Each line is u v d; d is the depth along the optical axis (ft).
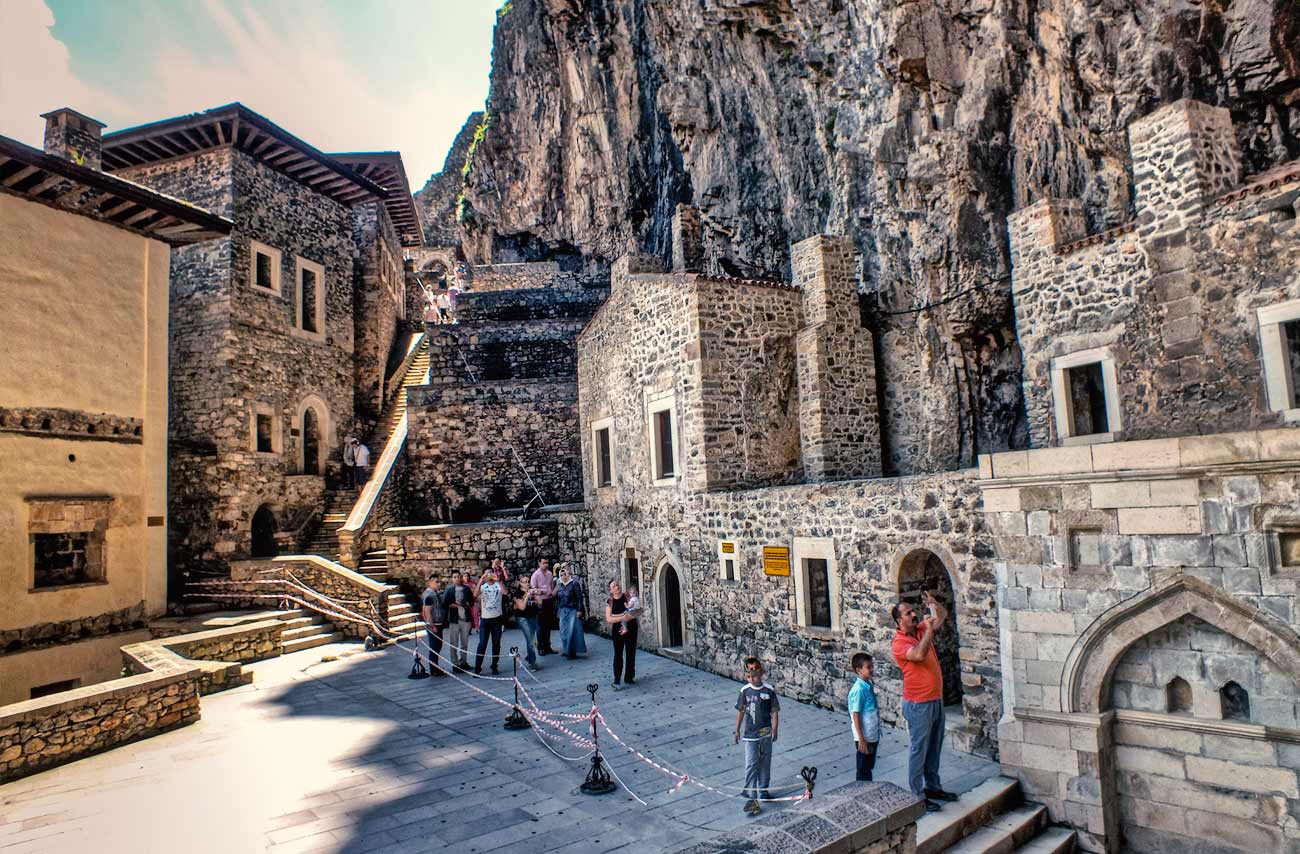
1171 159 35.99
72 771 29.04
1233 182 36.11
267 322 70.08
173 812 24.71
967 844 22.18
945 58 45.88
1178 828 22.85
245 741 32.22
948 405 49.08
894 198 49.55
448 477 76.02
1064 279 40.91
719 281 45.85
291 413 72.28
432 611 43.19
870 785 20.56
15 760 28.55
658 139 80.12
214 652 45.11
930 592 32.37
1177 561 22.54
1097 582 24.04
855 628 33.58
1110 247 38.73
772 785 25.88
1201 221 34.91
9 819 24.43
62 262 48.39
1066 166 43.50
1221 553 21.75
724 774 27.20
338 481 76.84
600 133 89.61
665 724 33.12
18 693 43.83
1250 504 21.31
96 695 31.48
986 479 26.53
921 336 49.73
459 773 27.86
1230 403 33.99
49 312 47.39
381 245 93.66
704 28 61.00
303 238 75.31
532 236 108.17
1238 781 21.77
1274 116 36.68
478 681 41.86
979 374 49.49
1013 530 25.89
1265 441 20.94
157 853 21.75
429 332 83.51
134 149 67.62
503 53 104.53
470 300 89.30
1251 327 33.30
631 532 51.93
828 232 56.59
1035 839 23.63
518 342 83.87
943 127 46.96
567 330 84.48
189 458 65.10
